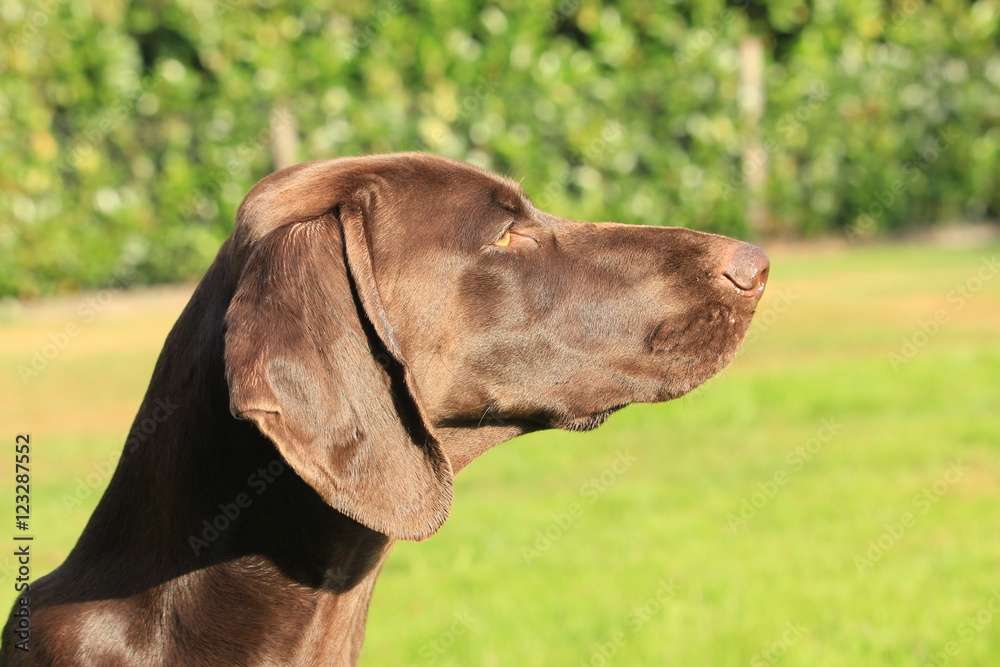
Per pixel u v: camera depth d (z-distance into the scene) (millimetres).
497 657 5250
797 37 16547
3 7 13547
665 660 5180
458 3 15023
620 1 15703
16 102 13742
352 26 14938
